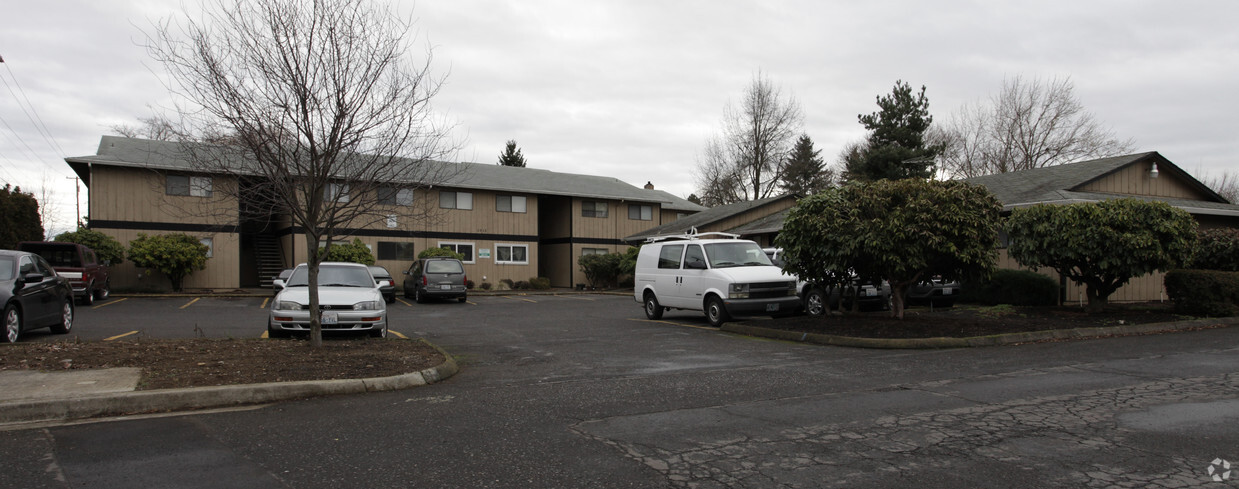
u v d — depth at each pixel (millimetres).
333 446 4977
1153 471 4266
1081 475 4211
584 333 12867
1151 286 18016
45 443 5020
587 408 6246
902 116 39656
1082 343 10430
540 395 6859
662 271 15484
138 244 23203
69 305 11898
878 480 4168
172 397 6238
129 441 5098
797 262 12531
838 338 10781
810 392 6926
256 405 6426
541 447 4949
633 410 6152
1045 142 39812
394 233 29219
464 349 10570
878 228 11219
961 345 10312
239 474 4305
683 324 14492
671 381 7621
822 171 59188
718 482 4160
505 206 32406
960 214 10969
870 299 15398
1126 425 5391
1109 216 12750
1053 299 15992
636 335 12453
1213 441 4918
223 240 25859
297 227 26359
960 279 11961
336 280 12078
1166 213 12922
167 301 20828
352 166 8992
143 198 24422
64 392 6168
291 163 8781
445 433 5352
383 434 5320
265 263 29031
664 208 39656
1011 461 4512
